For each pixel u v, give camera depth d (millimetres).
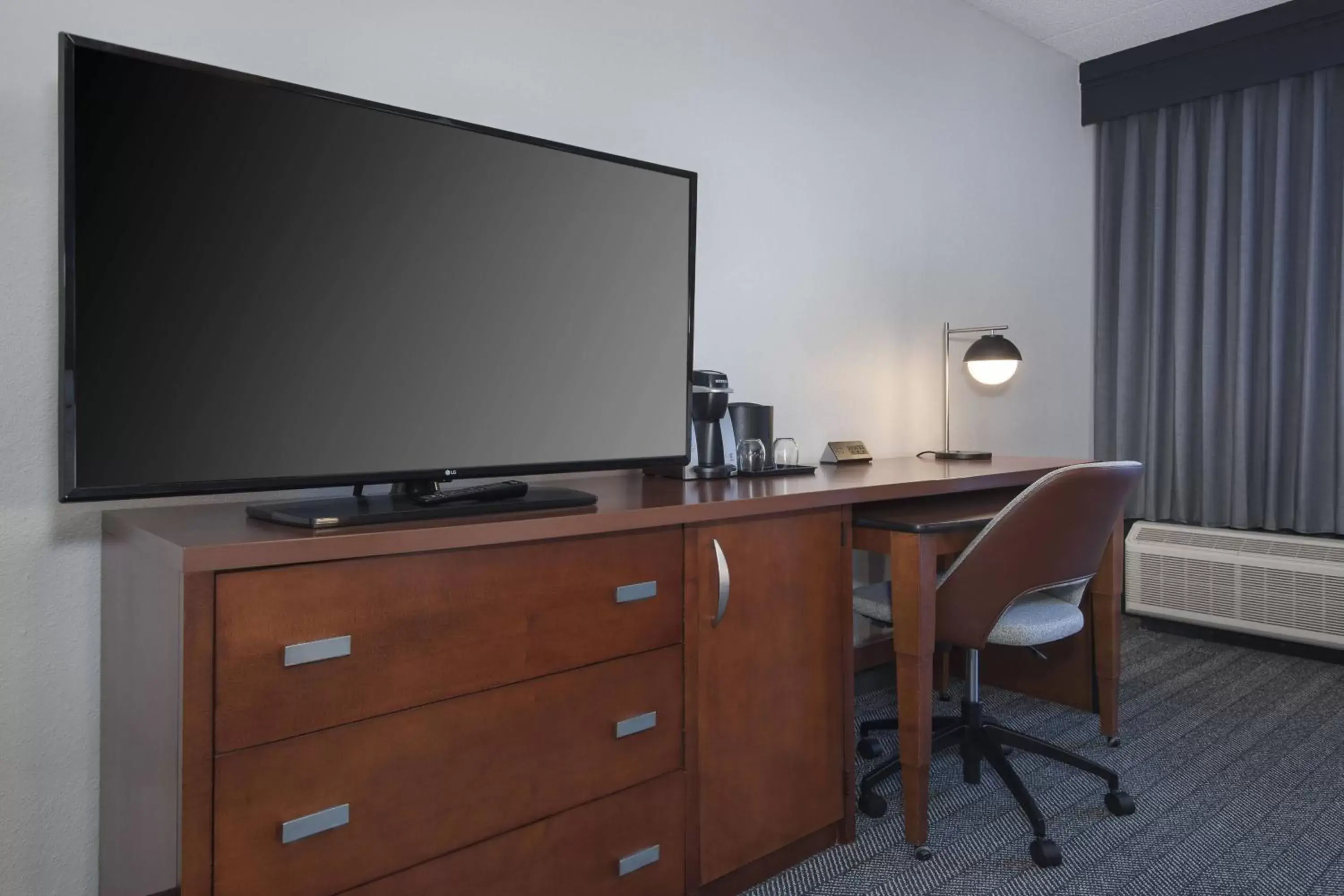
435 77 1836
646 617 1483
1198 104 3416
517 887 1322
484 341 1540
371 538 1156
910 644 1807
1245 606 3211
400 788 1200
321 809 1133
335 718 1142
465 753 1264
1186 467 3455
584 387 1681
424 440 1470
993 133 3256
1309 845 1828
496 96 1929
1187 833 1888
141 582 1204
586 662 1402
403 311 1444
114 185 1174
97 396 1164
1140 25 3311
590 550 1404
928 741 1809
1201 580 3322
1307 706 2648
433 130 1476
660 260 1802
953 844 1859
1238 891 1664
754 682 1664
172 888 1065
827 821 1815
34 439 1413
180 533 1174
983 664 2887
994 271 3271
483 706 1282
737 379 2447
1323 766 2215
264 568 1084
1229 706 2664
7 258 1386
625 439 1752
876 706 2680
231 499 1613
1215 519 3410
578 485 1933
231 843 1062
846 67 2727
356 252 1394
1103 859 1786
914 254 2967
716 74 2371
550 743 1359
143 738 1201
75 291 1144
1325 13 3027
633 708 1468
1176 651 3246
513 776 1316
